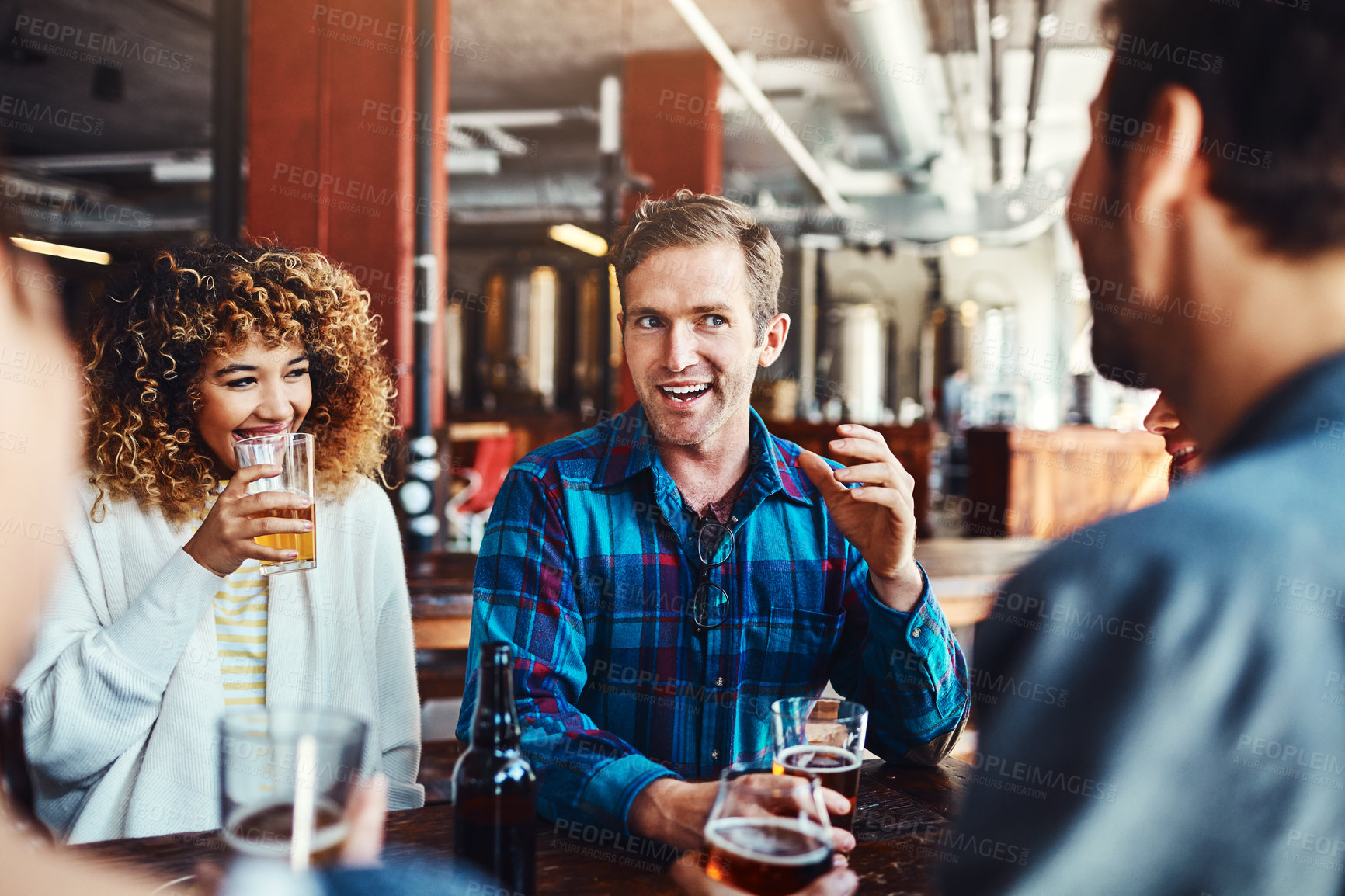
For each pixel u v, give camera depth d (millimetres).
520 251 13711
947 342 13820
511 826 856
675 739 1325
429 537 4492
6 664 342
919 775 1258
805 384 13320
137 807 1288
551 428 8930
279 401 1453
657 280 1252
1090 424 7633
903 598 1198
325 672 1469
